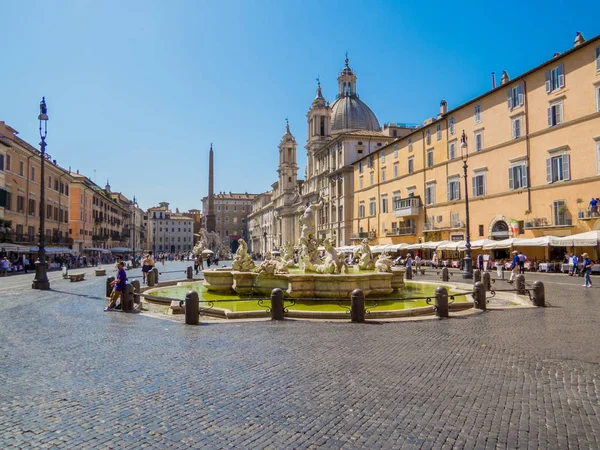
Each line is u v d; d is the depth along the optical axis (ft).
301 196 327.47
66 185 210.79
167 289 73.56
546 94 120.78
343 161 244.01
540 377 23.02
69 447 15.07
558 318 41.70
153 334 34.65
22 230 159.22
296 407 18.85
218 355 27.84
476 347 29.86
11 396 20.12
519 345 30.40
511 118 132.98
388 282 56.24
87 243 252.01
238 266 65.57
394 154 199.21
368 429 16.61
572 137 112.98
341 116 297.53
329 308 48.47
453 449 14.98
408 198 181.06
